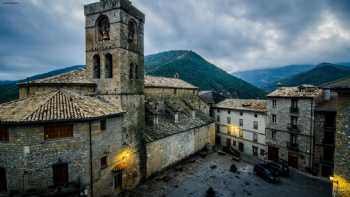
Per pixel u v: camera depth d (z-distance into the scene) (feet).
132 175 84.12
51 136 56.44
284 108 116.57
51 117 54.70
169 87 141.90
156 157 97.81
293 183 94.89
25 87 75.20
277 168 103.14
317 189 88.94
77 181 59.72
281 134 118.42
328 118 99.66
